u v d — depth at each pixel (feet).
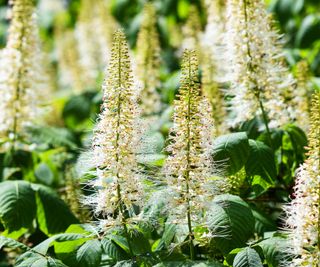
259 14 22.20
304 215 15.70
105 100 16.87
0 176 25.52
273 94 22.67
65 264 17.92
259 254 17.93
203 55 27.78
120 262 17.08
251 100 22.76
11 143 26.40
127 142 16.74
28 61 26.61
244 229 17.85
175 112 16.84
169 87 27.86
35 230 24.34
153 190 17.57
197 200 16.70
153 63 27.63
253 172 20.49
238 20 22.30
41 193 22.80
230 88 23.71
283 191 23.22
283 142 22.68
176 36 37.88
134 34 37.60
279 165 22.91
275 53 24.56
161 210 17.42
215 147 20.02
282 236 17.75
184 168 16.57
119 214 17.15
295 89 24.48
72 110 33.53
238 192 21.44
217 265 16.06
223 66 26.16
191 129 16.49
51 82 41.32
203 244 17.34
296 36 34.09
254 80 22.52
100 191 17.19
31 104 26.78
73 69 38.22
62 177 27.04
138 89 17.17
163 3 40.57
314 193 15.56
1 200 21.79
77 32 41.11
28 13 26.61
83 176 18.98
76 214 23.43
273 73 22.61
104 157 16.81
